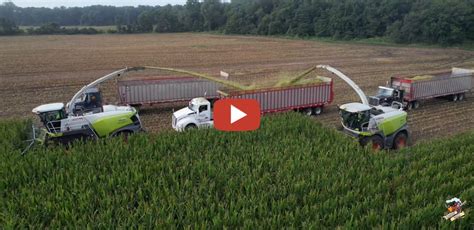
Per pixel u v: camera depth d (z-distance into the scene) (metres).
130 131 19.25
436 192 11.91
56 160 14.63
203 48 73.81
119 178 12.80
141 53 64.81
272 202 11.31
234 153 15.60
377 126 18.45
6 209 11.20
